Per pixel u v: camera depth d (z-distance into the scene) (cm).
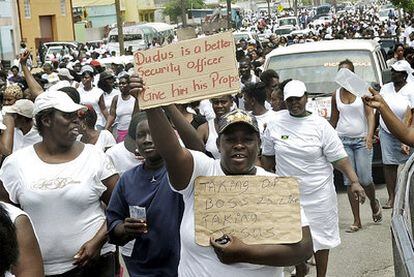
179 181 407
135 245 512
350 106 966
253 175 402
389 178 1019
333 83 1233
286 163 729
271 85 984
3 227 349
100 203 545
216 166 410
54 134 524
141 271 514
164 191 503
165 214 501
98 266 556
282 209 395
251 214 396
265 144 754
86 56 3406
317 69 1257
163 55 406
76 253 528
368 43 1312
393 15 6200
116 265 641
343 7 10550
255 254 387
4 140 718
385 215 1000
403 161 1002
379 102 502
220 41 406
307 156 720
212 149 727
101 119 1277
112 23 6844
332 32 4188
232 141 402
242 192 398
